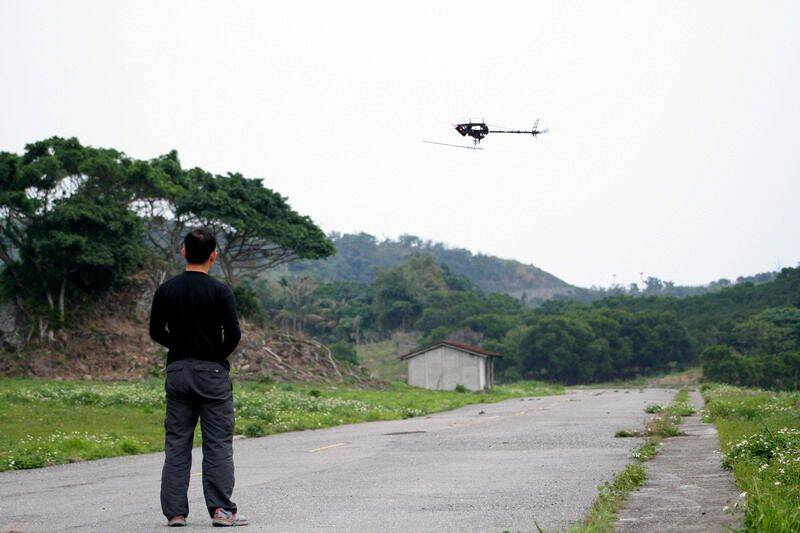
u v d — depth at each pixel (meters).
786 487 11.57
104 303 86.38
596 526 9.20
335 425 38.12
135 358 80.88
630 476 14.23
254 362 83.94
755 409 33.19
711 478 14.28
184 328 10.79
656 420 30.34
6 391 52.41
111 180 84.50
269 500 13.16
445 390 111.62
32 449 24.48
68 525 11.11
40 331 80.12
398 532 9.66
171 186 88.75
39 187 80.00
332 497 13.30
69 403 46.75
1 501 14.54
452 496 12.98
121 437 29.17
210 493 10.59
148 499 14.02
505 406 56.41
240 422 35.28
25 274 82.50
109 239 82.31
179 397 10.77
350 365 98.44
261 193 97.19
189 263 11.17
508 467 17.41
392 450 22.86
